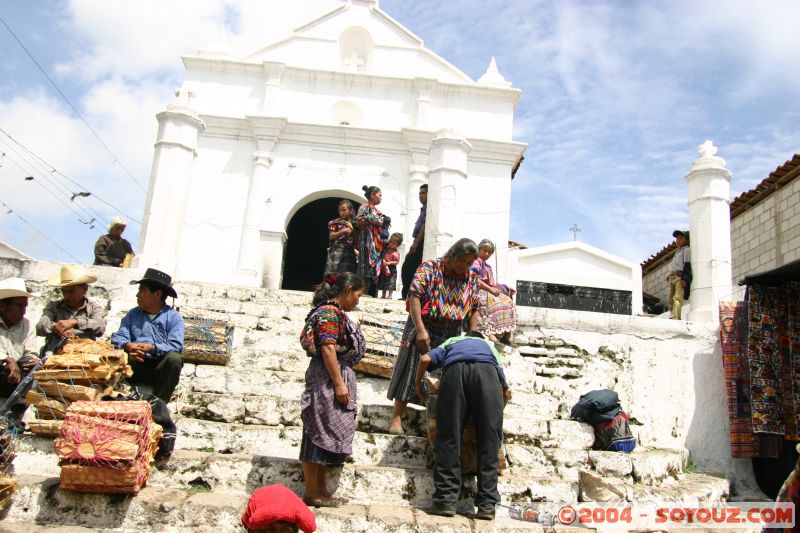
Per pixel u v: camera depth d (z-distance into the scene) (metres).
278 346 7.00
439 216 8.55
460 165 8.80
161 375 5.18
